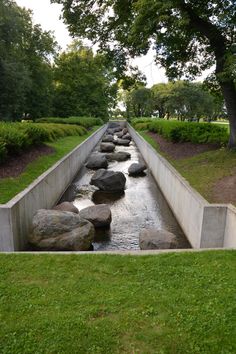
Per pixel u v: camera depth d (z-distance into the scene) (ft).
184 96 115.65
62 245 18.60
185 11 25.77
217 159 30.22
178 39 31.09
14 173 26.05
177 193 26.58
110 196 34.22
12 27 90.74
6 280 11.97
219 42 29.48
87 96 138.31
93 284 11.68
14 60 93.04
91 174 44.98
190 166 30.99
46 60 119.55
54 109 129.80
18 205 18.85
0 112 93.97
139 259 13.71
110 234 23.65
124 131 117.39
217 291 11.16
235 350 8.53
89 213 25.00
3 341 8.85
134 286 11.52
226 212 18.45
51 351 8.52
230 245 17.56
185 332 9.17
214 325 9.41
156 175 40.29
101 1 34.32
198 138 41.11
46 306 10.33
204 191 22.12
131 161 56.13
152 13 24.61
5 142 27.86
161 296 10.85
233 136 32.35
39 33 111.34
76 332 9.15
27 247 19.75
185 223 23.22
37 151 36.76
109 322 9.56
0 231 17.58
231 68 22.82
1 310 10.13
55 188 30.25
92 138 70.74
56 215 19.51
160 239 18.78
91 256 14.06
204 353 8.46
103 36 36.96
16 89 90.94
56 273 12.50
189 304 10.41
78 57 126.21
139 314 9.92
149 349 8.61
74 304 10.43
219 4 26.86
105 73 133.69
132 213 28.73
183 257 13.89
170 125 53.78
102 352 8.50
